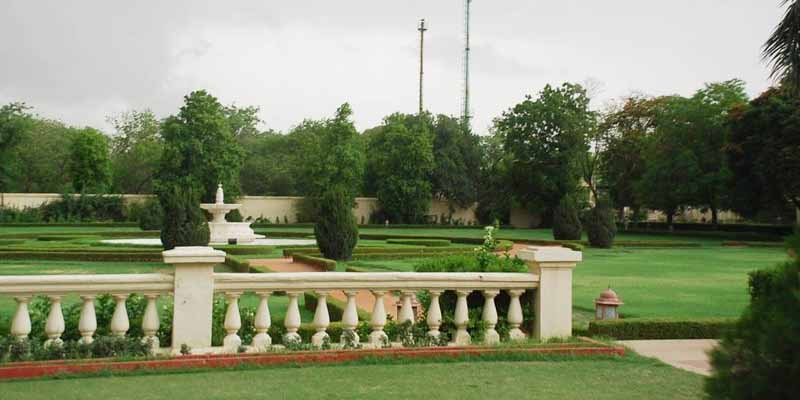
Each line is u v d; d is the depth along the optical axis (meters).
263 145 68.44
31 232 35.56
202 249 5.76
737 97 42.47
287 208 53.94
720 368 3.17
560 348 6.08
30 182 54.69
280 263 20.80
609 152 50.91
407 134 55.81
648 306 11.94
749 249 31.58
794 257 3.13
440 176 58.28
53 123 59.38
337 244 21.45
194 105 47.00
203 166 46.75
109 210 46.91
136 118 64.12
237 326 5.93
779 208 39.44
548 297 6.67
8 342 5.25
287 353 5.54
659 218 67.94
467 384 5.06
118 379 4.95
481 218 59.75
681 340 8.20
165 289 5.74
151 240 29.38
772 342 2.95
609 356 6.14
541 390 4.96
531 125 52.59
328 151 53.59
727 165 39.31
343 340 6.23
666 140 43.91
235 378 5.07
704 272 19.02
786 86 12.75
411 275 6.29
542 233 47.09
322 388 4.84
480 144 63.09
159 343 5.95
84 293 5.54
